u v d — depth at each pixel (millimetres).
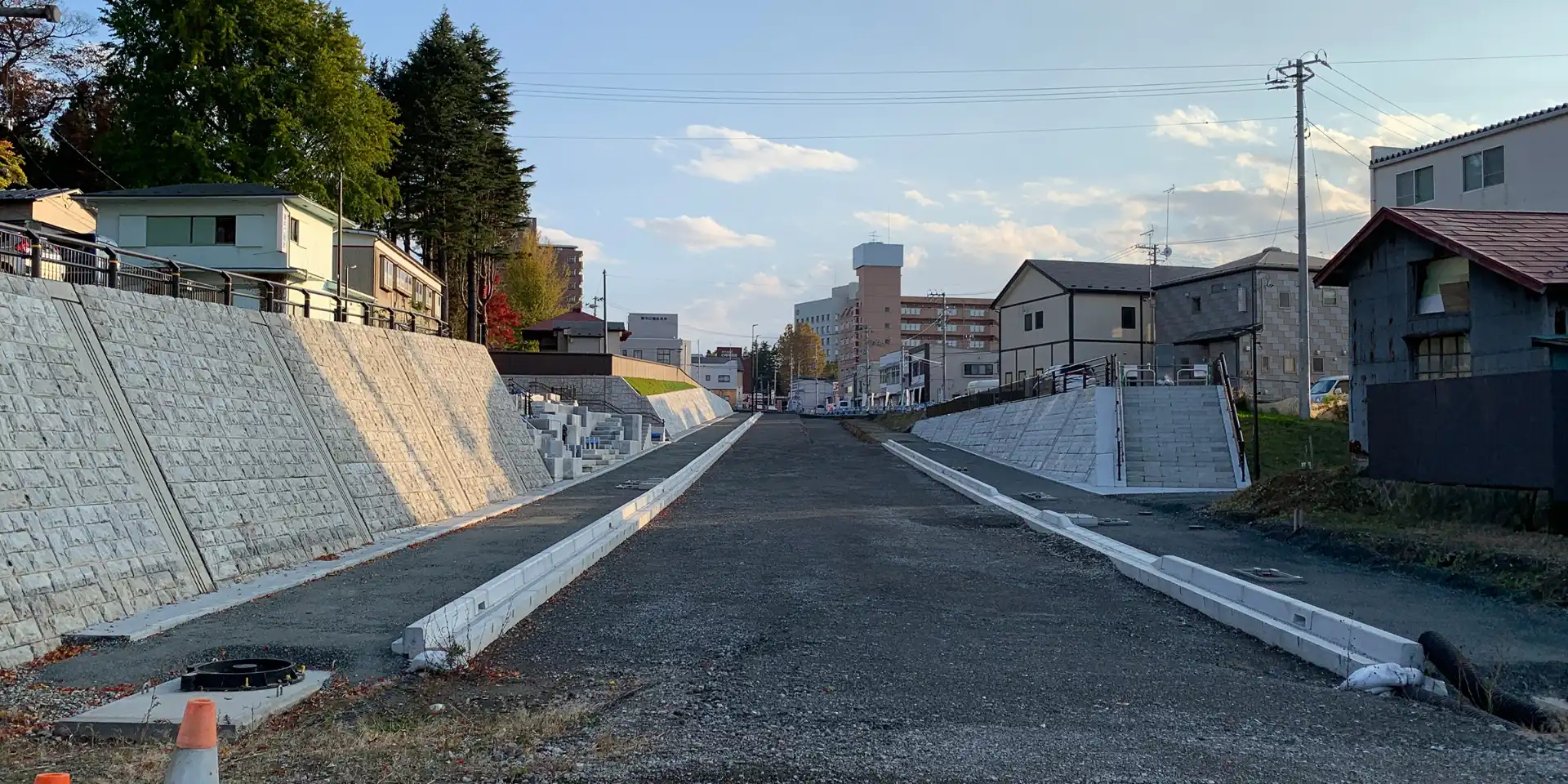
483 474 23391
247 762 5953
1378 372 20609
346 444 17438
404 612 10547
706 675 8281
